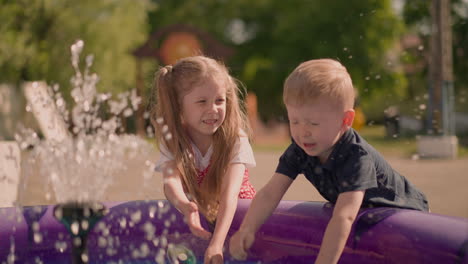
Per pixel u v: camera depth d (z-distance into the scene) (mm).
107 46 15039
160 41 20031
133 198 3699
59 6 14602
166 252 1657
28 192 3832
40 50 13953
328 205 1637
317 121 1350
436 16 9000
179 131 1848
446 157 8266
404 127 11766
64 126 1441
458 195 4395
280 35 20141
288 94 1376
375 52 18109
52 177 1320
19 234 1610
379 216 1445
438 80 8781
